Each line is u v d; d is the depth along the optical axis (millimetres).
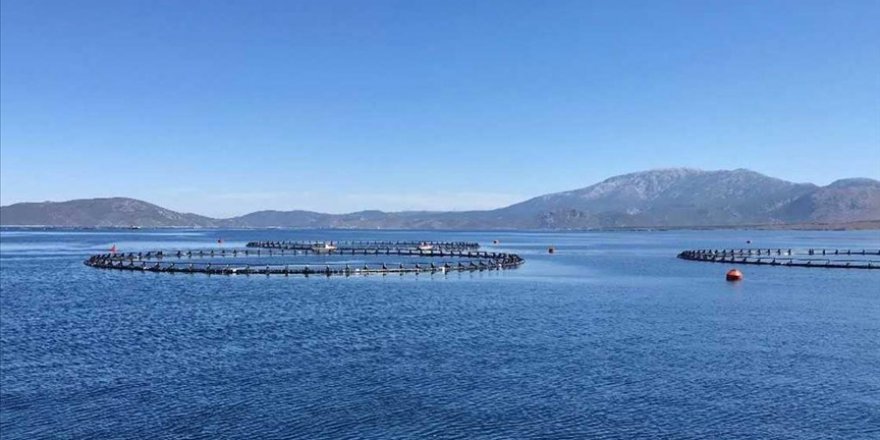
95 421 31672
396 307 66375
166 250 191375
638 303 69750
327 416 32094
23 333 52375
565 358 42875
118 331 53031
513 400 34219
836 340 48719
